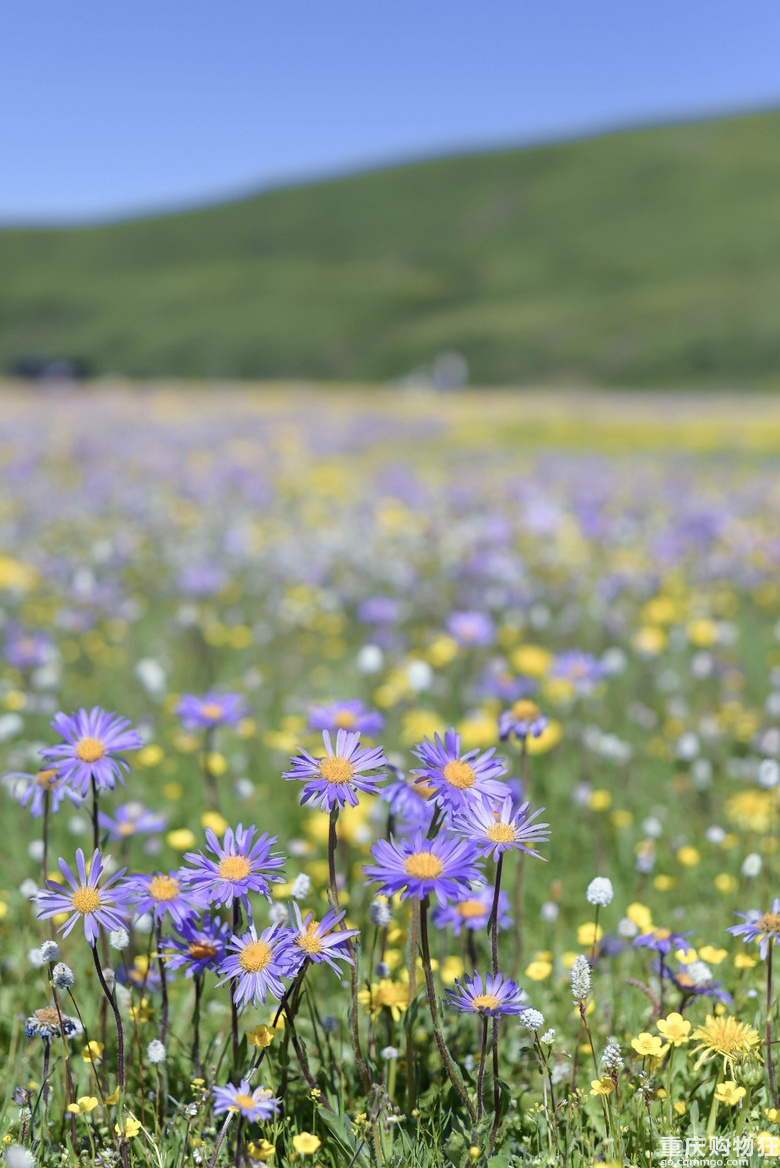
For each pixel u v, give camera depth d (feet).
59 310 442.50
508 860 16.21
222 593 35.35
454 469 74.79
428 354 349.82
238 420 109.40
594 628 31.24
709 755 21.52
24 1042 10.80
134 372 364.99
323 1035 11.00
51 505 50.08
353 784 8.73
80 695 24.06
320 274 471.62
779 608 34.17
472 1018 10.85
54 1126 9.63
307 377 351.67
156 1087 9.66
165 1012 9.62
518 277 456.86
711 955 10.90
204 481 60.13
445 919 10.89
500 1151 9.00
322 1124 9.41
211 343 382.01
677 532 43.06
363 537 43.42
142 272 528.63
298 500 56.18
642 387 295.07
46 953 8.73
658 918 14.51
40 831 16.67
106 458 72.23
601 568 39.58
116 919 8.71
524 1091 10.27
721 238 463.83
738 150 568.41
